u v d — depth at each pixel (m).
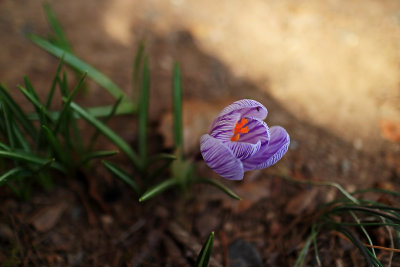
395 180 0.38
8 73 0.42
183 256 0.35
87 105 0.42
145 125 0.38
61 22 0.47
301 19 0.53
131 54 0.46
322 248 0.34
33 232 0.35
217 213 0.37
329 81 0.45
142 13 0.52
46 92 0.42
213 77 0.46
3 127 0.34
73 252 0.35
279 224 0.36
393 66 0.46
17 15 0.47
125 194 0.38
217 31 0.51
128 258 0.35
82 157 0.37
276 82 0.45
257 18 0.54
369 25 0.52
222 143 0.30
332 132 0.42
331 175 0.39
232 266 0.34
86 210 0.37
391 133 0.41
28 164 0.35
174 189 0.38
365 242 0.34
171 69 0.46
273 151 0.32
